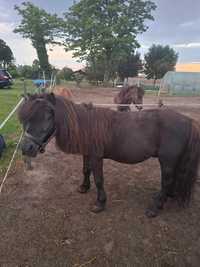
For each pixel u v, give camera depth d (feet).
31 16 121.19
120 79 180.86
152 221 10.41
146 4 117.60
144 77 197.26
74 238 9.30
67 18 121.39
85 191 12.48
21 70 131.75
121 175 14.98
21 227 9.82
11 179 13.80
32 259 8.31
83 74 129.39
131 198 12.19
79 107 9.89
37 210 10.98
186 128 9.75
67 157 17.95
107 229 9.84
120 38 112.37
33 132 8.87
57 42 127.95
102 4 115.44
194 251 8.83
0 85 63.67
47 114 8.91
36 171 15.06
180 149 9.75
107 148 10.05
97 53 115.85
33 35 125.08
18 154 17.20
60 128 9.39
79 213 10.84
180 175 10.23
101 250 8.77
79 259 8.37
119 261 8.34
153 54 187.93
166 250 8.85
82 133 9.53
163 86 102.17
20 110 9.13
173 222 10.37
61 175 14.65
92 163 10.27
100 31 111.24
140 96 27.14
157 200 10.81
